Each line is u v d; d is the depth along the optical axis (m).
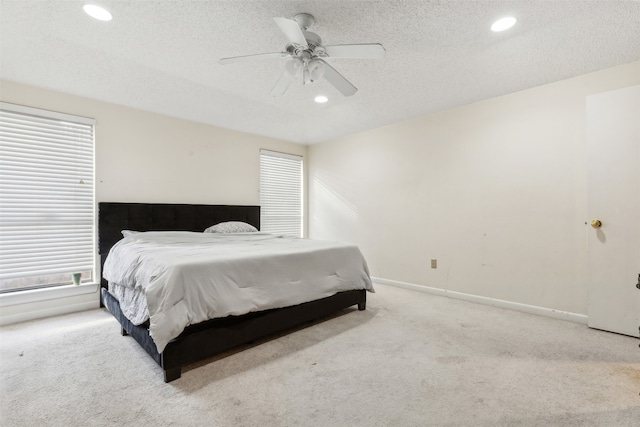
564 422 1.41
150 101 3.30
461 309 3.11
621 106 2.43
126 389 1.69
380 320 2.79
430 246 3.73
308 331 2.53
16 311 2.77
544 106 2.88
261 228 4.73
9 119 2.80
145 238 3.01
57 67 2.54
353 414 1.49
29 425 1.40
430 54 2.32
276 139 4.90
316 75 2.00
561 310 2.80
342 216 4.79
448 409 1.52
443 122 3.60
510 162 3.09
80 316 2.92
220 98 3.23
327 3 1.75
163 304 1.75
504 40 2.13
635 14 1.83
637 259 2.36
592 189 2.56
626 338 2.35
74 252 3.12
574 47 2.22
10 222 2.79
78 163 3.15
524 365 1.94
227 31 2.04
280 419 1.45
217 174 4.20
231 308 2.01
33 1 1.72
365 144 4.46
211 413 1.49
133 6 1.78
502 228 3.15
